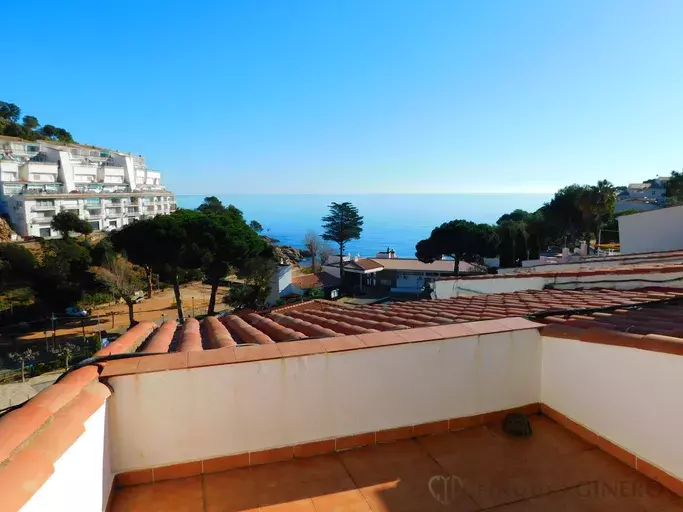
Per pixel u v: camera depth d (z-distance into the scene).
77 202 62.22
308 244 61.62
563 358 3.29
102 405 2.38
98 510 2.24
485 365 3.33
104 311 34.50
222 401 2.71
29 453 1.73
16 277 30.95
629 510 2.41
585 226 38.50
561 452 2.98
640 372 2.67
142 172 92.19
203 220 26.28
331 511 2.45
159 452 2.62
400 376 3.09
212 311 28.98
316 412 2.90
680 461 2.45
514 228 37.56
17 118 82.69
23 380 20.64
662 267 7.07
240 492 2.57
